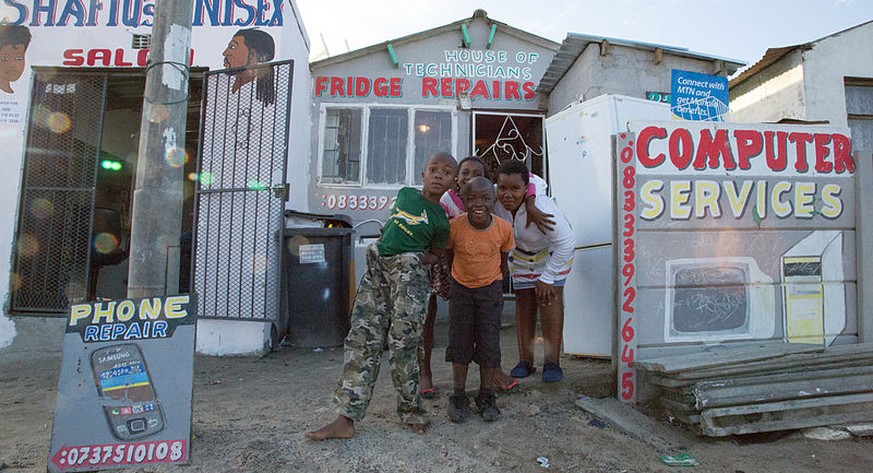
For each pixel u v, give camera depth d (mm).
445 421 2996
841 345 3434
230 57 5660
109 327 2602
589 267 4355
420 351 3199
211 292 5367
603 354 4188
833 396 2934
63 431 2469
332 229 5441
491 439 2777
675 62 6512
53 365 5023
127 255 6520
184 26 3139
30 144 5785
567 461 2584
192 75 5766
